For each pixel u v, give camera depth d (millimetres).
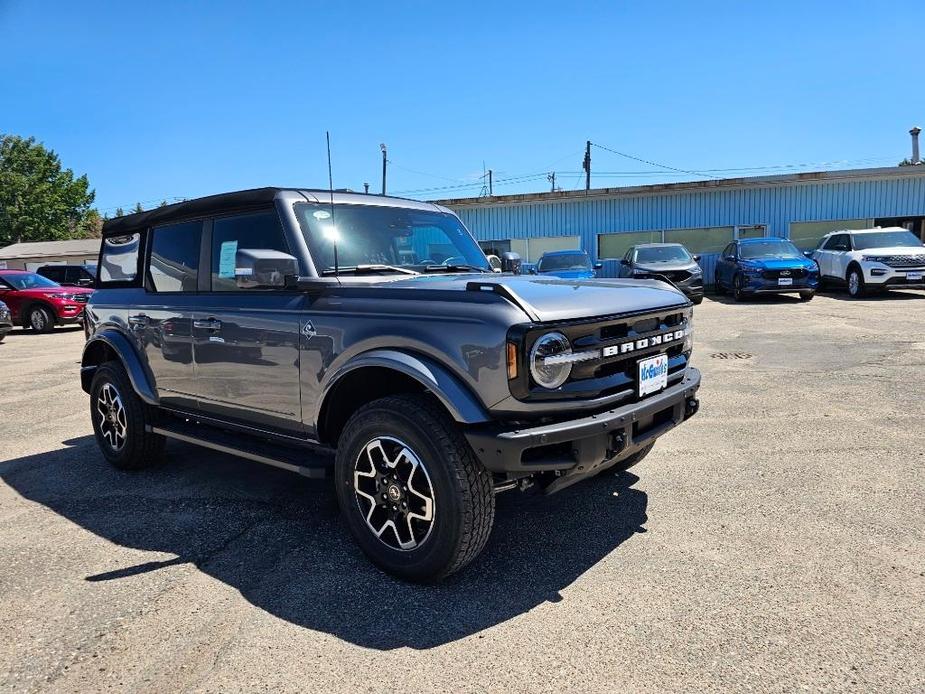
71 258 39594
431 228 4391
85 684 2344
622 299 3236
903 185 21891
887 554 3213
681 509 3857
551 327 2752
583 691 2254
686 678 2309
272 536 3639
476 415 2758
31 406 7289
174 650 2547
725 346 9977
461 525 2830
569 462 2791
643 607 2795
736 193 22844
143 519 3916
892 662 2367
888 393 6562
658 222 23406
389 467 3053
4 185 54156
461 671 2385
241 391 3783
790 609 2742
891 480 4215
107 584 3102
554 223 24031
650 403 3105
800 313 14172
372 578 3131
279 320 3498
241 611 2838
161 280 4445
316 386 3338
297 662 2459
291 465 3420
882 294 17844
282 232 3590
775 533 3490
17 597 2990
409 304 3051
